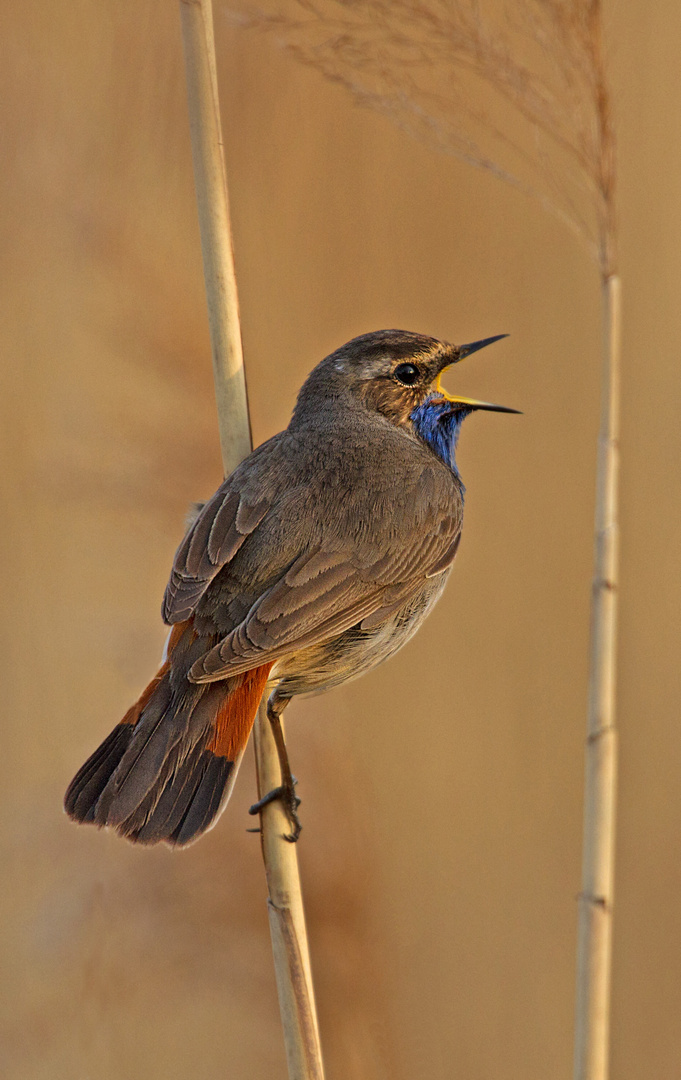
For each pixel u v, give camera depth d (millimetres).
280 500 8016
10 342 10297
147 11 10234
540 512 11617
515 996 10508
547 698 11312
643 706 11328
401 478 8398
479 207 11734
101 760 7195
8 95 10320
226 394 8047
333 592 7793
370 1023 9148
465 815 10945
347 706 11008
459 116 7594
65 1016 8859
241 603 7664
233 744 7238
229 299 7855
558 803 11117
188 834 6934
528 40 7719
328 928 9195
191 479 9539
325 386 8836
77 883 9039
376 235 11562
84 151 10242
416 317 11578
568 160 7695
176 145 10141
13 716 10367
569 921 10797
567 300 11695
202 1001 8930
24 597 10453
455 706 11227
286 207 11375
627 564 11562
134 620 10297
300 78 11344
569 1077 10328
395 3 7344
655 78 11648
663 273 11648
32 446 10297
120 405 9688
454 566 11625
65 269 10078
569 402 11695
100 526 9945
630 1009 10555
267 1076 8828
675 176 11656
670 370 11672
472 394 11703
